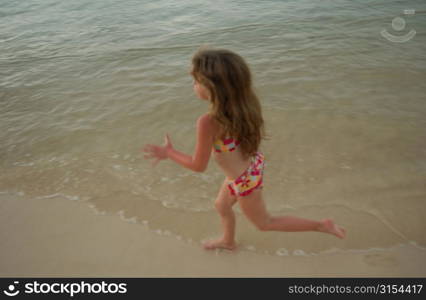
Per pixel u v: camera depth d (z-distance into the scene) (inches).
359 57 230.4
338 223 111.1
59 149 154.6
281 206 118.7
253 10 356.8
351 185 125.9
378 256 100.5
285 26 300.8
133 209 121.6
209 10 368.2
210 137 78.7
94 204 124.3
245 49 255.4
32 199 127.6
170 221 116.1
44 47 289.1
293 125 159.5
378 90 187.9
